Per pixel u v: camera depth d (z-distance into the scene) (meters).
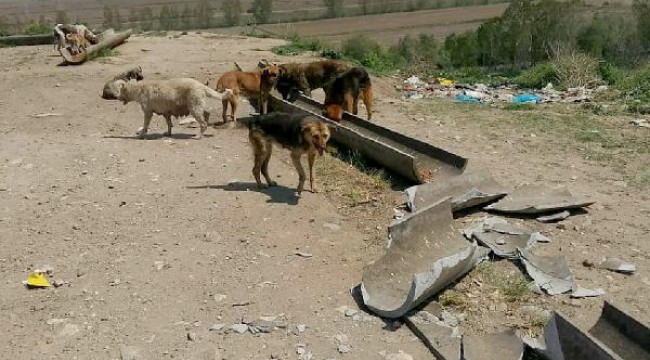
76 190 7.95
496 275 5.98
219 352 4.92
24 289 5.84
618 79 15.41
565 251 6.42
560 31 21.14
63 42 16.84
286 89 12.14
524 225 6.99
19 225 7.04
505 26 21.67
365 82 10.77
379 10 39.97
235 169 8.77
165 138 10.13
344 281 5.93
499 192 7.54
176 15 32.41
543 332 4.93
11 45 19.70
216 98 10.04
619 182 8.32
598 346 4.09
